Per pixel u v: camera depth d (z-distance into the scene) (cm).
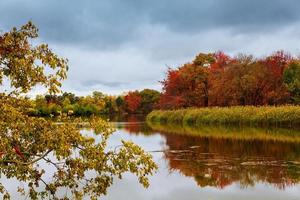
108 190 1112
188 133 3025
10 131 562
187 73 5194
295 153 1834
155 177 1327
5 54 569
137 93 9881
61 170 602
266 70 4431
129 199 1027
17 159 570
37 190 1091
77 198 610
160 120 5134
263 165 1534
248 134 2812
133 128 3709
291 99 4338
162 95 5612
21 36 572
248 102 4516
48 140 553
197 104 5234
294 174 1348
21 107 600
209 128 3519
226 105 4784
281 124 3425
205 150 2030
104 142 598
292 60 4606
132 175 1312
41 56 578
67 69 594
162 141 2483
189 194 1091
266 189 1138
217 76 4825
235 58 4775
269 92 4322
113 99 9850
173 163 1625
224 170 1445
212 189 1146
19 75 571
